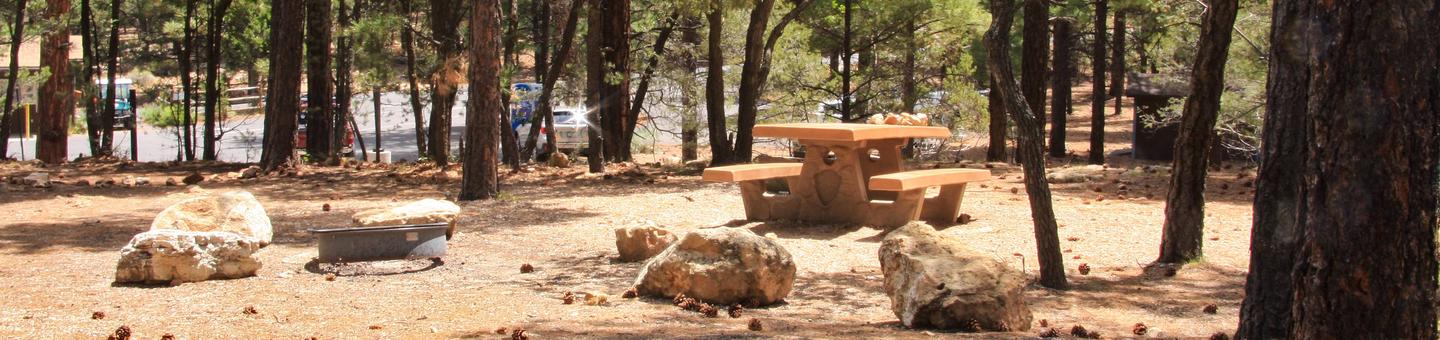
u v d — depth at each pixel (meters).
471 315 6.75
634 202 13.22
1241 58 19.77
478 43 13.35
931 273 6.50
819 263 9.13
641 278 7.56
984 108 25.92
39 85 22.83
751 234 7.41
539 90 25.00
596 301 7.21
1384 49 4.21
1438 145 4.34
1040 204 8.17
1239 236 10.71
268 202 13.56
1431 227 4.35
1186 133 9.11
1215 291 8.18
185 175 17.73
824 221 11.29
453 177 16.58
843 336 6.02
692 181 16.05
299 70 18.83
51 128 24.12
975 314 6.37
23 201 13.50
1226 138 25.20
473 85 13.44
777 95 26.67
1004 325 6.38
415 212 9.94
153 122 30.77
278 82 18.66
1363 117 4.25
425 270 8.59
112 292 7.56
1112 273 8.88
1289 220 5.73
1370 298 4.34
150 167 19.55
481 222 11.40
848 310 7.20
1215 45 8.83
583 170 18.27
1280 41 5.77
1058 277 8.22
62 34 24.33
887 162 12.24
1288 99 5.79
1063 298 7.82
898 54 25.33
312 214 12.28
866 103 26.05
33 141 37.38
